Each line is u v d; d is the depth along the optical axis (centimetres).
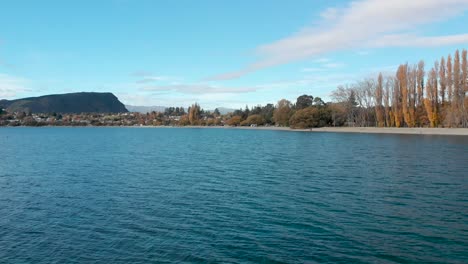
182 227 2261
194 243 1992
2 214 2583
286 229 2208
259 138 12756
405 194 3123
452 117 12012
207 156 6469
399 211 2589
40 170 4725
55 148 8538
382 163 5138
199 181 3825
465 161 5194
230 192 3253
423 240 2019
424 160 5378
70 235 2144
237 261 1762
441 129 11931
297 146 8569
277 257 1803
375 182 3684
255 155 6562
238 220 2395
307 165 5044
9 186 3612
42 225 2331
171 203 2855
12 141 11688
